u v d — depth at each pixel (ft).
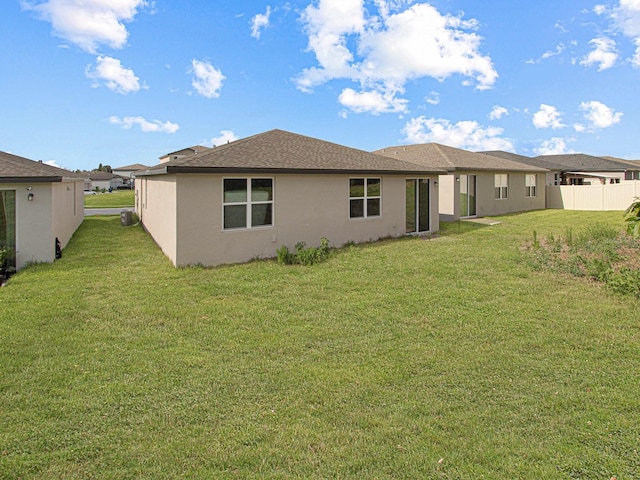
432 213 51.49
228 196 34.37
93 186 280.31
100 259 36.01
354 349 17.03
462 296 24.11
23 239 33.81
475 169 65.92
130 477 9.46
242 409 12.48
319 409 12.47
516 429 11.31
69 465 9.88
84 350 16.84
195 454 10.32
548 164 107.65
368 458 10.14
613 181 117.19
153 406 12.63
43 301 23.56
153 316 21.07
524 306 22.25
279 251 34.09
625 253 34.27
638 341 17.42
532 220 64.08
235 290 25.84
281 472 9.66
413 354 16.47
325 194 40.32
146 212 55.88
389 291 25.35
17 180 32.58
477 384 13.99
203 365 15.53
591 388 13.56
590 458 9.97
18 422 11.68
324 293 25.09
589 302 22.76
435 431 11.27
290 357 16.30
